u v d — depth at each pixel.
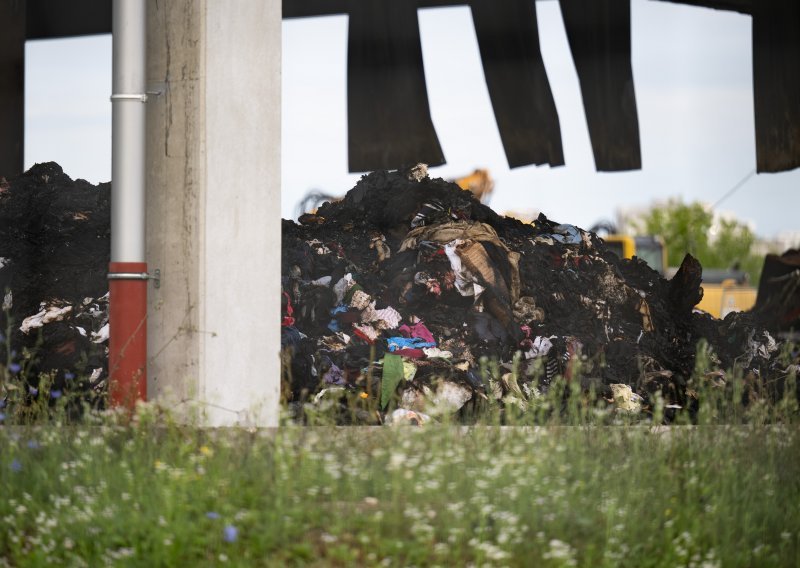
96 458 19.56
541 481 18.70
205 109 24.50
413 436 20.47
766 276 56.38
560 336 34.19
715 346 38.84
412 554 16.22
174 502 17.45
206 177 24.53
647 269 42.25
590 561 16.59
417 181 42.03
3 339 28.72
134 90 24.34
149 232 24.95
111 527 16.84
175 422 22.45
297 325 32.59
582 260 39.50
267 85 25.83
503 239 39.06
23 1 50.22
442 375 28.89
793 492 21.05
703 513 19.27
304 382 28.95
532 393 28.72
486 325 33.06
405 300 33.94
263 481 18.66
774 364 37.19
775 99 54.84
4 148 49.59
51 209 36.31
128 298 24.30
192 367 24.41
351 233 39.00
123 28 24.31
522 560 16.44
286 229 38.59
